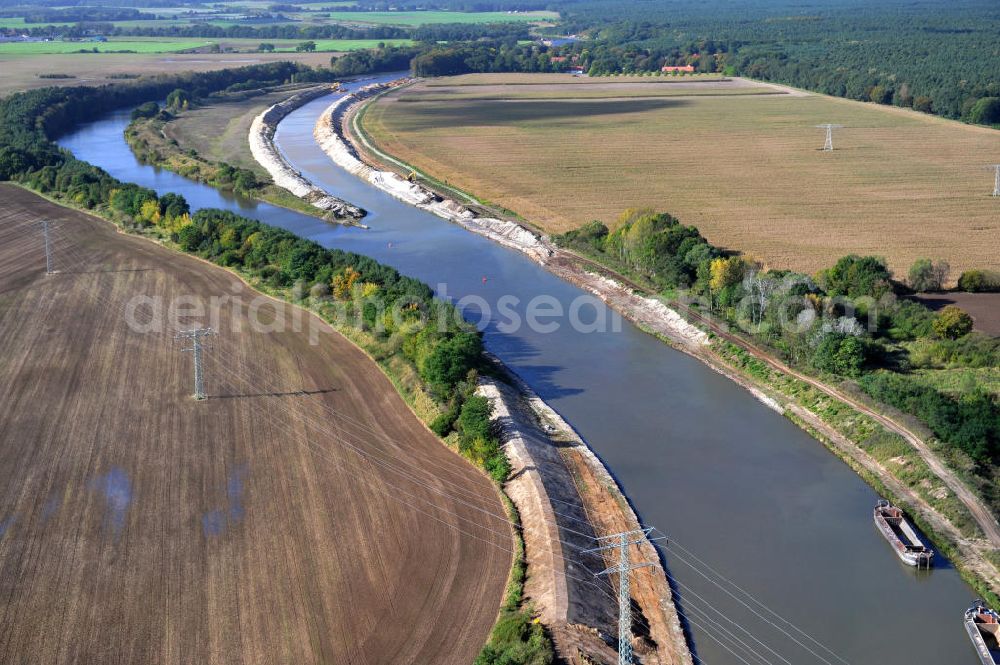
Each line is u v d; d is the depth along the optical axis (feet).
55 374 361.92
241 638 225.15
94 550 256.32
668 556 265.54
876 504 289.94
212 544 259.80
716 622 239.91
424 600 238.89
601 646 221.46
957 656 228.22
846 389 346.74
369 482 291.38
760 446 324.60
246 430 321.73
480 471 299.79
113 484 287.48
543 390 367.45
